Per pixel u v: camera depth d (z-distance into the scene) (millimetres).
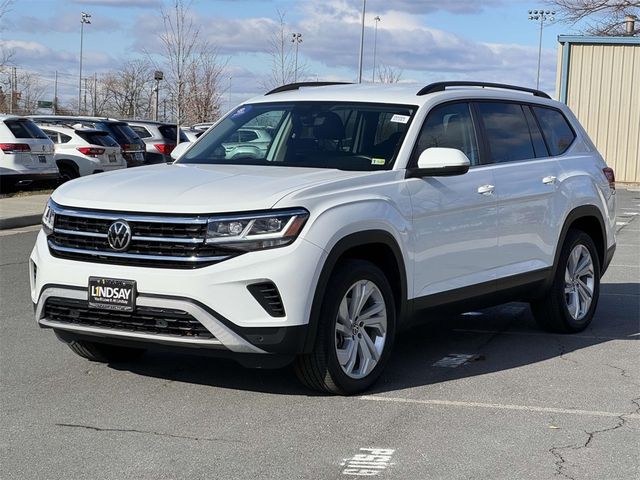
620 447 4848
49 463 4539
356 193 5691
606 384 6141
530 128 7574
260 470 4461
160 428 5086
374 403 5605
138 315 5324
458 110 6855
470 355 6973
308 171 5996
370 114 6516
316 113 6695
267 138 6684
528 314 8695
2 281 10055
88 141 22000
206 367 6414
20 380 6059
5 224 15672
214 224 5199
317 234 5316
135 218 5344
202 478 4355
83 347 6297
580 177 7840
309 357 5445
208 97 36906
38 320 5758
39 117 22844
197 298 5156
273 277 5168
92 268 5414
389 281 6043
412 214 6051
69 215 5578
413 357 6887
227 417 5289
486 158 6938
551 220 7430
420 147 6320
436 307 6359
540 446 4852
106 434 4980
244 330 5184
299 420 5242
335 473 4430
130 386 5930
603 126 28453
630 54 27953
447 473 4441
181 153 6922
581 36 28141
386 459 4633
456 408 5531
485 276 6773
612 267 11930
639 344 7426
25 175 19250
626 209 20766
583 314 7902
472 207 6578
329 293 5461
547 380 6234
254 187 5461
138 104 51125
